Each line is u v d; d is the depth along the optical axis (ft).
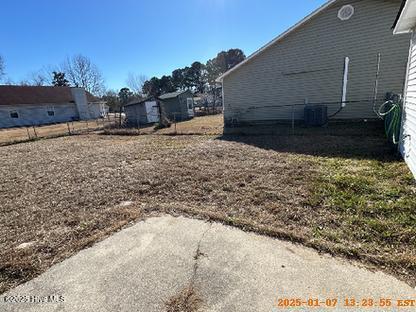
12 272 7.97
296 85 37.32
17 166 24.89
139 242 9.05
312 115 34.30
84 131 55.01
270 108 40.29
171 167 19.19
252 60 40.11
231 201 12.30
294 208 11.02
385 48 30.40
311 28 34.53
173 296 6.45
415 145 12.97
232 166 18.21
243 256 7.85
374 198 11.26
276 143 25.67
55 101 101.24
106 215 11.60
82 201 13.96
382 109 30.53
